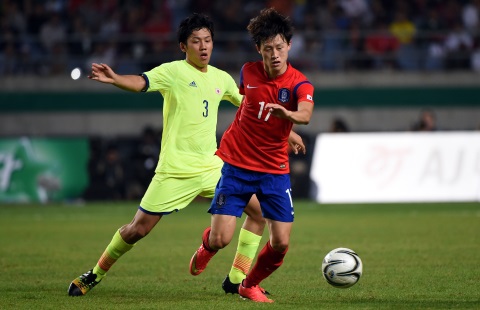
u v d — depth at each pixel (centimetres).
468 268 3566
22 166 8294
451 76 9962
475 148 7700
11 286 3209
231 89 3219
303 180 8462
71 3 10350
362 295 2892
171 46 10012
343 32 10119
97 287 3177
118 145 9544
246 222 2983
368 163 7838
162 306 2683
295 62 9994
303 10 10381
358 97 9950
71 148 8344
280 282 3269
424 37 10112
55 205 8050
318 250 4359
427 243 4578
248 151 2777
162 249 4519
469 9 10469
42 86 9881
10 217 6825
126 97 9912
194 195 3077
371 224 5809
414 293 2916
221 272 3616
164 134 3072
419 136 7794
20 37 9994
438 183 7675
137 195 8419
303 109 2580
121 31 10150
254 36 2664
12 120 9888
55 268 3778
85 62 9969
